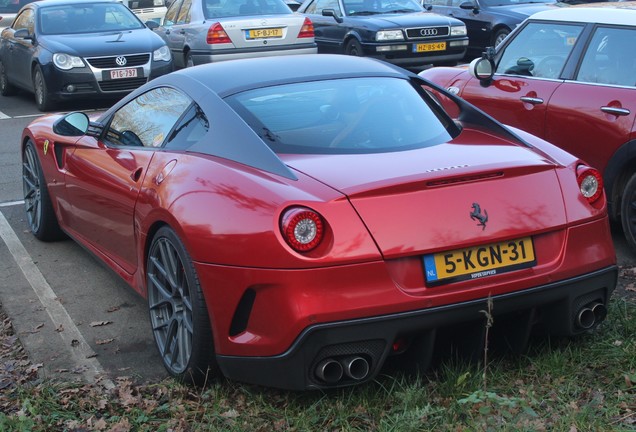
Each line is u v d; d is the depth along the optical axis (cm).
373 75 468
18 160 973
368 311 347
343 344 349
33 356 456
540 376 390
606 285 397
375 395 376
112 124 528
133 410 379
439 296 356
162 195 408
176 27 1537
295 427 360
